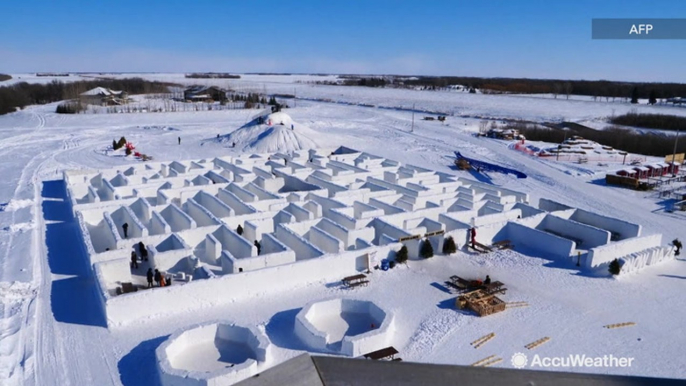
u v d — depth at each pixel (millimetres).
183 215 24719
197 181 34000
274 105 67938
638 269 21891
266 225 25422
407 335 16359
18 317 16906
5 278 19781
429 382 4727
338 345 15406
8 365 14273
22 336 15734
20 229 25703
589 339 16188
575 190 38625
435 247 23609
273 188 35000
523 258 22953
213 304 18000
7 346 15156
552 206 29859
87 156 48250
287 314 17547
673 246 23531
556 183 40844
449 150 56375
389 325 15930
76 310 17422
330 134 63688
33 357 14672
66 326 16391
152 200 32094
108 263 18969
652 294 19594
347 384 4684
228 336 15766
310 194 30234
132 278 20062
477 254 23344
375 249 21344
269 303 18281
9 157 46781
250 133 57969
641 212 32906
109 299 16266
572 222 25406
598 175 43531
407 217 26047
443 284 20234
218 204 27375
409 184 33594
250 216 25125
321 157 45812
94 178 36281
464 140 63344
